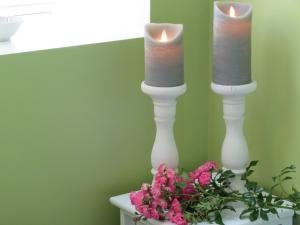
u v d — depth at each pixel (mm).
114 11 2234
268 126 2094
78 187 2062
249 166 1984
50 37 2125
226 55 1854
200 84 2252
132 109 2119
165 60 1839
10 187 1931
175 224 1836
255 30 2078
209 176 1887
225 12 1942
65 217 2055
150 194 1862
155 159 1964
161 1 2107
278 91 2041
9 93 1877
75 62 1979
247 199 1860
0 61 1842
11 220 1949
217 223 1827
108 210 2145
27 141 1936
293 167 1929
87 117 2035
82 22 2328
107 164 2107
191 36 2189
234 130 1946
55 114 1973
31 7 2279
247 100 2150
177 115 2221
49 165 1991
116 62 2055
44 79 1933
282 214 1922
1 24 2027
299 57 1955
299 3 1927
